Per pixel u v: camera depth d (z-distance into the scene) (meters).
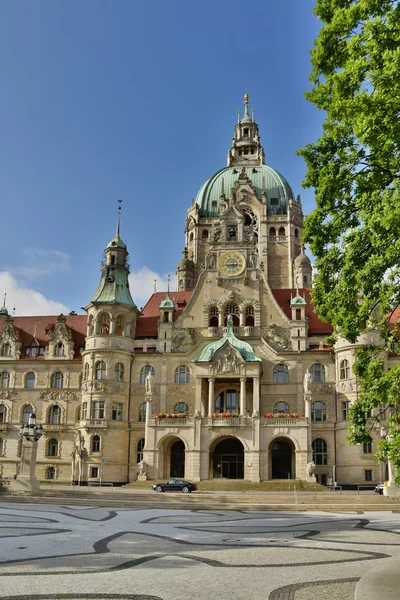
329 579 19.94
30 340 95.81
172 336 87.81
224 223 91.12
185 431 77.31
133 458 84.94
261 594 17.77
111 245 94.00
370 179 25.30
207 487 71.38
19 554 25.20
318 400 82.06
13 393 92.00
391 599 15.70
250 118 151.50
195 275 123.25
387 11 23.80
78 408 90.19
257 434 75.00
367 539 30.42
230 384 83.19
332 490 70.56
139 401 86.69
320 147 27.75
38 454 89.31
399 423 25.19
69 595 17.53
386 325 25.62
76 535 31.86
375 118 22.45
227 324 85.12
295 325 85.00
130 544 28.45
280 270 118.81
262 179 128.62
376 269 23.55
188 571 21.39
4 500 57.72
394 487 58.22
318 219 27.88
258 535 32.25
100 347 86.44
